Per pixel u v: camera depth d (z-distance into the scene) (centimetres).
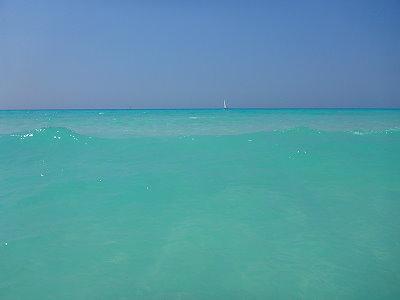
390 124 3056
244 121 3581
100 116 4950
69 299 528
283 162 1366
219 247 684
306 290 547
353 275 588
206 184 1095
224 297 532
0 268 609
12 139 1666
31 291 545
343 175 1201
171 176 1179
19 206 904
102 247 686
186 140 1727
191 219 823
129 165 1330
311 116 4634
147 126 2909
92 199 960
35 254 657
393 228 772
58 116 5006
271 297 530
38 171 1243
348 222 805
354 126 2833
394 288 552
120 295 536
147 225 789
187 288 553
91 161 1393
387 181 1128
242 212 866
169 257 646
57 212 867
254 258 643
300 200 951
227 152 1536
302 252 666
